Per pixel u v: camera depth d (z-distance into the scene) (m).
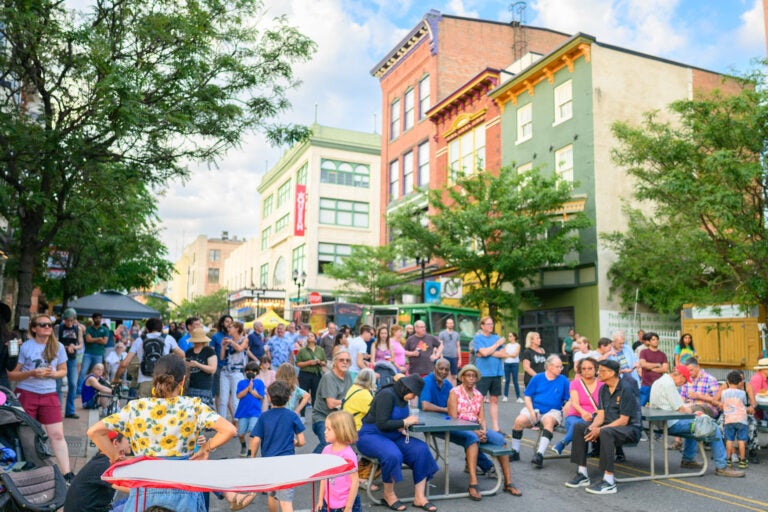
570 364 20.94
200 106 11.74
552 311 24.95
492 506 6.95
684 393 10.38
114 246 21.81
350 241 51.34
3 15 10.30
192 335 9.70
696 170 14.01
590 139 23.42
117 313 16.56
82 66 10.84
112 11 11.77
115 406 9.70
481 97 29.83
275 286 58.38
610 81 24.02
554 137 25.11
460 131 31.11
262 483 3.11
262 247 64.00
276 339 14.44
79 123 11.55
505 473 7.55
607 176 23.33
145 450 3.83
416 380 6.95
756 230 12.78
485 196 23.16
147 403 3.89
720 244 14.24
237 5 12.40
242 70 12.23
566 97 24.83
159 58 11.98
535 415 9.08
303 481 3.17
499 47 35.50
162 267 26.36
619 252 21.94
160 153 12.34
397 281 31.09
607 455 7.58
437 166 32.91
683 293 19.64
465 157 30.86
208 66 11.95
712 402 9.87
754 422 9.45
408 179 36.38
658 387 8.99
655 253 16.91
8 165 11.93
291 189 55.22
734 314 19.23
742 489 7.75
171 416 3.88
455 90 30.80
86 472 4.49
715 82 26.27
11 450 5.04
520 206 22.94
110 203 14.74
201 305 71.44
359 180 52.56
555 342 24.69
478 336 11.32
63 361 7.24
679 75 25.53
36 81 11.31
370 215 52.53
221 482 3.10
